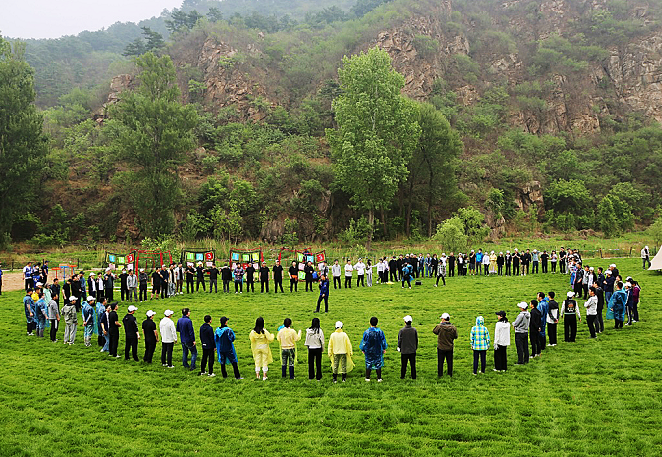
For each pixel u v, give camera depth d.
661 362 14.70
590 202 75.25
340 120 54.53
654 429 10.28
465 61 96.19
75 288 24.28
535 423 10.76
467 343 18.02
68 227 58.03
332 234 62.12
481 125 83.06
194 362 15.52
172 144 54.56
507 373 14.38
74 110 77.50
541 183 75.81
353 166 52.12
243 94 79.06
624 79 96.81
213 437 10.52
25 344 18.39
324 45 95.31
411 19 97.69
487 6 117.56
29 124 53.00
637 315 20.17
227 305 25.88
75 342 18.97
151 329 16.05
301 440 10.28
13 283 35.03
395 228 64.19
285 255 50.66
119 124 62.28
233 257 36.78
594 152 82.88
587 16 108.75
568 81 95.31
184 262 37.97
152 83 56.84
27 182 53.16
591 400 11.98
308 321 21.67
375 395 12.74
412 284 33.03
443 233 43.19
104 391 13.33
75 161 65.69
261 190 61.97
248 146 68.75
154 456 9.68
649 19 104.12
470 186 70.56
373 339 13.87
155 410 12.05
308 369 15.06
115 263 36.06
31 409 11.96
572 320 17.67
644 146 81.94
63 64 112.88
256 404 12.35
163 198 54.72
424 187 66.25
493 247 55.69
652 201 77.81
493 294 27.84
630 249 49.44
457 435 10.31
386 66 54.34
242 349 17.64
